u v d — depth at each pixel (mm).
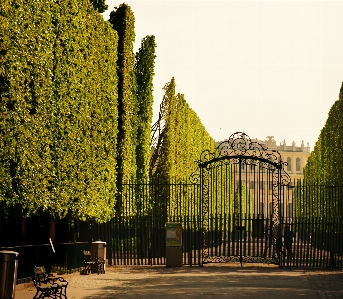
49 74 24500
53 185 25453
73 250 30188
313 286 24375
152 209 37750
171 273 30156
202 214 34719
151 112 41000
